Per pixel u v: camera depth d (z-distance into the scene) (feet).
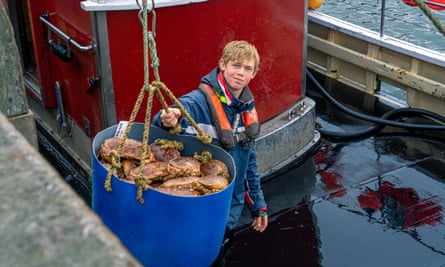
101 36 11.00
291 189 13.53
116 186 7.17
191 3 11.55
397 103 17.89
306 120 14.78
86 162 13.56
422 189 13.67
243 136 8.90
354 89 18.80
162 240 7.29
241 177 9.25
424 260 11.21
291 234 11.91
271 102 14.14
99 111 11.94
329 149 15.39
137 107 7.18
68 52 12.17
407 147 15.60
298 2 13.69
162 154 7.97
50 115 14.93
